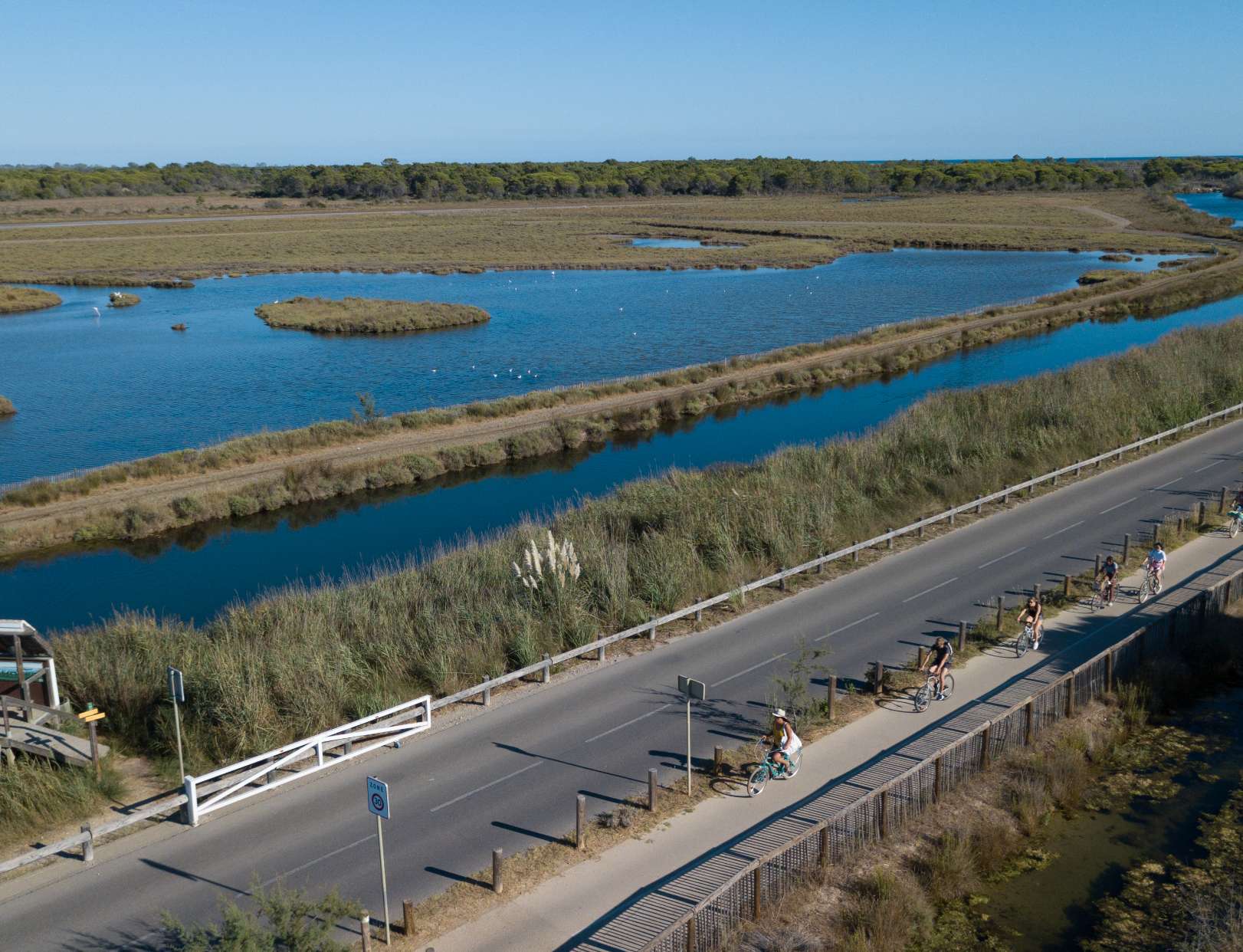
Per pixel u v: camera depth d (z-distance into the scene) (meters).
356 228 159.38
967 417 43.41
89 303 92.12
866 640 23.27
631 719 19.67
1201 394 46.44
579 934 13.47
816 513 30.38
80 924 13.83
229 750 18.47
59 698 18.83
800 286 98.38
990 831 16.27
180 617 29.11
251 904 14.17
